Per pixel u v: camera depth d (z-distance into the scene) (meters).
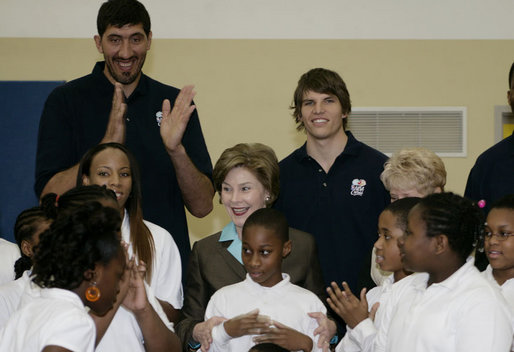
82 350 2.05
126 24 3.58
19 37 5.88
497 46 5.96
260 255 2.80
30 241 2.85
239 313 2.83
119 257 2.20
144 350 2.59
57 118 3.66
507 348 2.20
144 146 3.71
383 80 5.98
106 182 2.87
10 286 2.80
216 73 5.98
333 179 3.72
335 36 5.99
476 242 2.43
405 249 2.44
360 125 6.00
